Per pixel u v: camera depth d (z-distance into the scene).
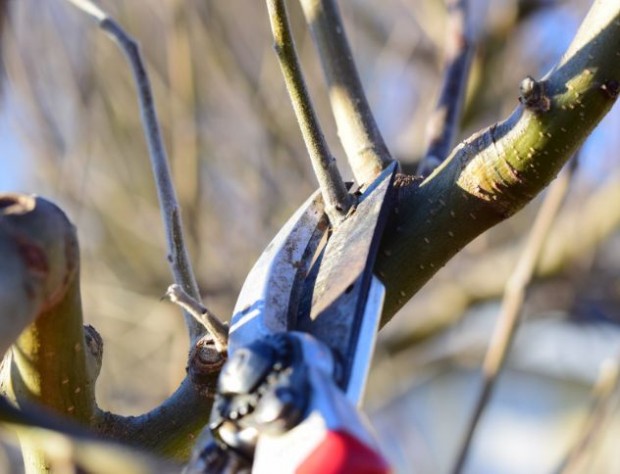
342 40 1.38
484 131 1.15
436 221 1.15
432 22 3.61
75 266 0.80
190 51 3.05
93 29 3.59
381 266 1.16
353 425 0.77
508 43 3.58
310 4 1.41
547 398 5.52
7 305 0.74
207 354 1.15
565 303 4.08
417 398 5.27
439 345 4.28
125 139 3.89
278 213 3.62
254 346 0.85
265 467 0.79
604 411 2.14
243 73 3.76
